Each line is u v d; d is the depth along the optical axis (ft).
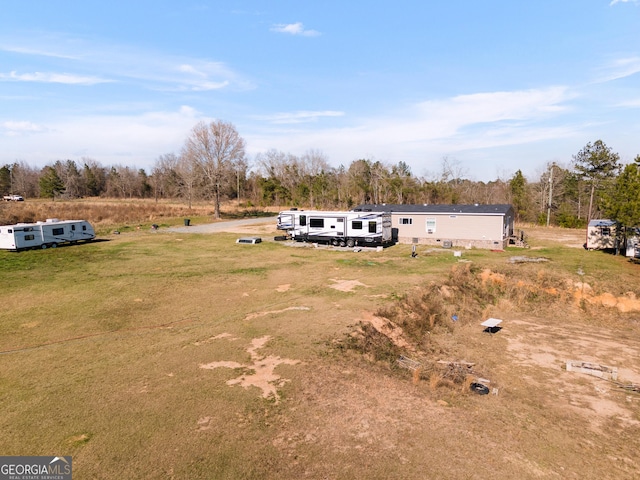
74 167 363.76
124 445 28.19
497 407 37.78
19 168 356.79
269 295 66.69
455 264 86.53
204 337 48.44
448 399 37.91
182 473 25.54
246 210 233.14
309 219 117.39
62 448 27.86
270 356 42.86
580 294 73.67
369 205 132.46
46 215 173.47
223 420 31.35
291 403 34.04
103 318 56.03
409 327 56.13
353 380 38.86
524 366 49.80
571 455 30.60
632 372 48.75
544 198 202.69
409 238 117.50
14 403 33.96
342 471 26.17
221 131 186.60
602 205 91.50
